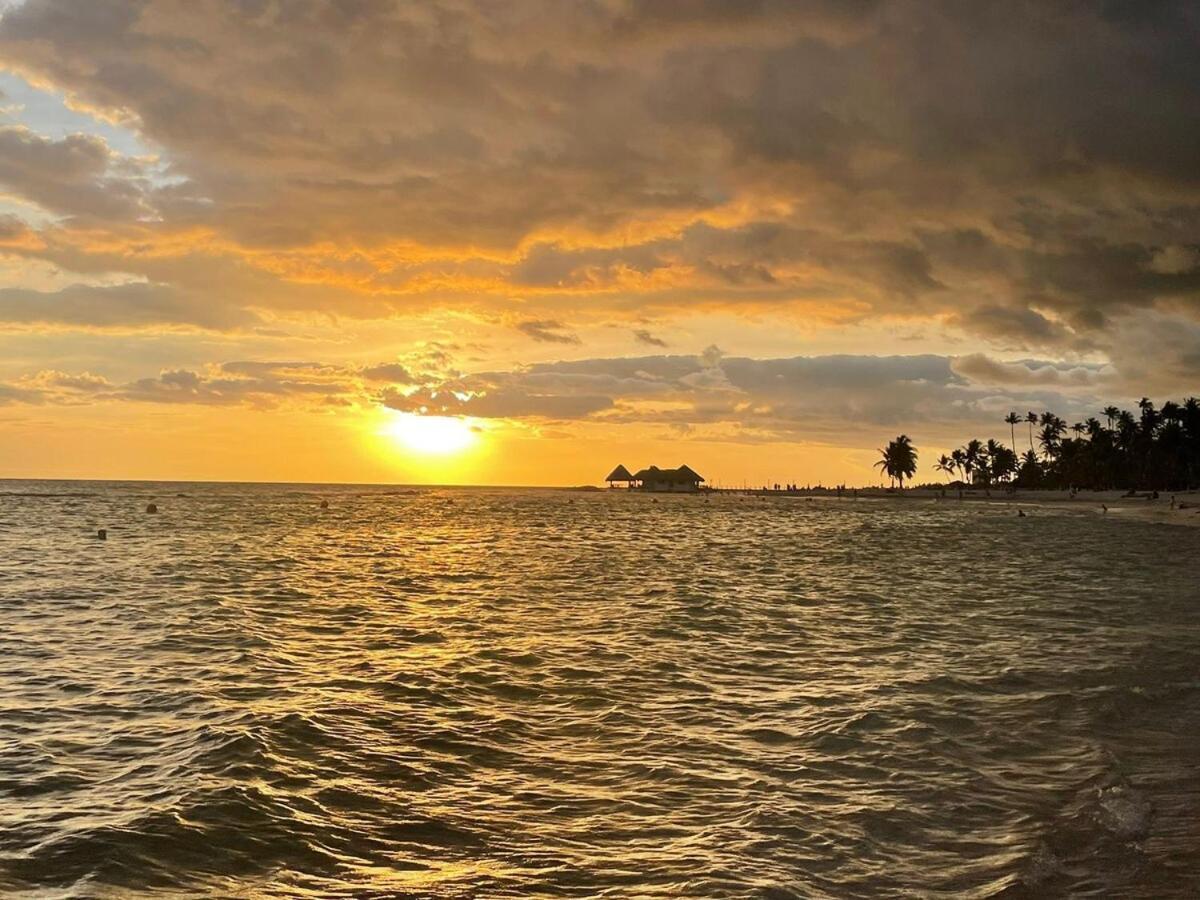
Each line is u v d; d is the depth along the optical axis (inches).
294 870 309.1
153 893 289.4
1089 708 532.1
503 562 1732.3
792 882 299.6
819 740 472.7
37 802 371.9
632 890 293.6
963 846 330.6
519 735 484.1
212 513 3922.2
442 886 296.7
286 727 481.1
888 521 3964.1
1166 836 336.8
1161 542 2364.7
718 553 2052.2
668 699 569.6
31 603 1028.5
